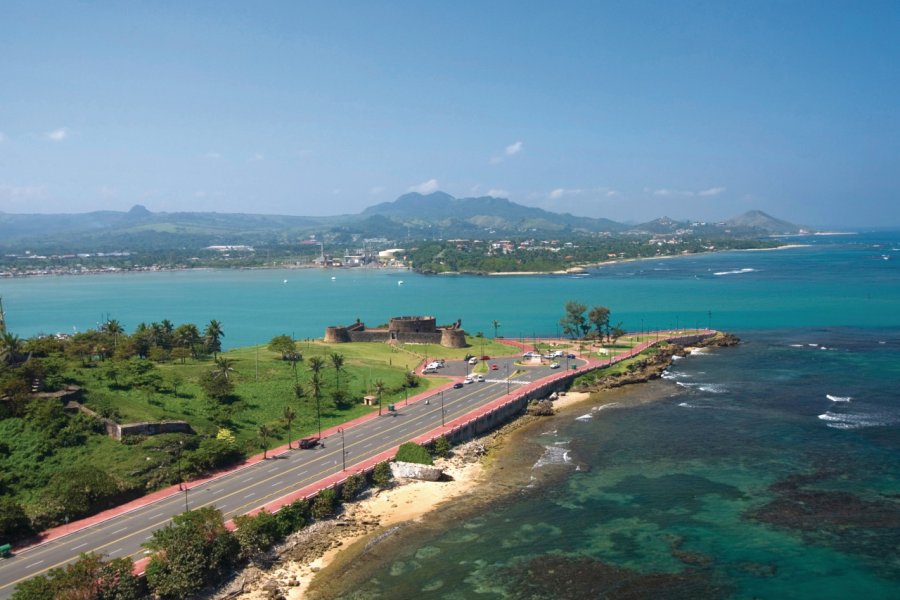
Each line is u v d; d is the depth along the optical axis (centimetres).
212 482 11819
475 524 10631
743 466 12812
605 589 8712
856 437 14300
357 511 11144
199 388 16188
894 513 10625
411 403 17175
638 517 10738
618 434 15150
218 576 9012
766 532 10125
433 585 8862
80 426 12400
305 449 13600
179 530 8912
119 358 17925
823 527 10238
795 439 14288
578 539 10050
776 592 8544
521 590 8712
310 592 8756
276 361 19738
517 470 12988
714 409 17000
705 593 8575
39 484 10781
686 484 12019
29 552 9194
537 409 17112
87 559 8144
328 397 16950
